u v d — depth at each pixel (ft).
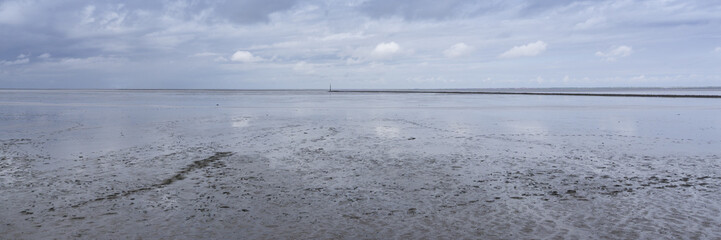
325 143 48.49
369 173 32.24
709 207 23.08
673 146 45.73
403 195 26.00
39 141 49.75
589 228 20.15
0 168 33.81
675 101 172.65
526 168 34.01
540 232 19.69
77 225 20.66
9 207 23.41
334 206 23.80
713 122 74.18
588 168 33.94
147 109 120.16
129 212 22.68
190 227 20.45
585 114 96.58
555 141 50.29
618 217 21.65
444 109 120.16
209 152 41.93
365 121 79.36
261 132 59.77
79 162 36.42
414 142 49.37
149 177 30.68
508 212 22.59
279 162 36.68
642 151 42.39
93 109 118.83
